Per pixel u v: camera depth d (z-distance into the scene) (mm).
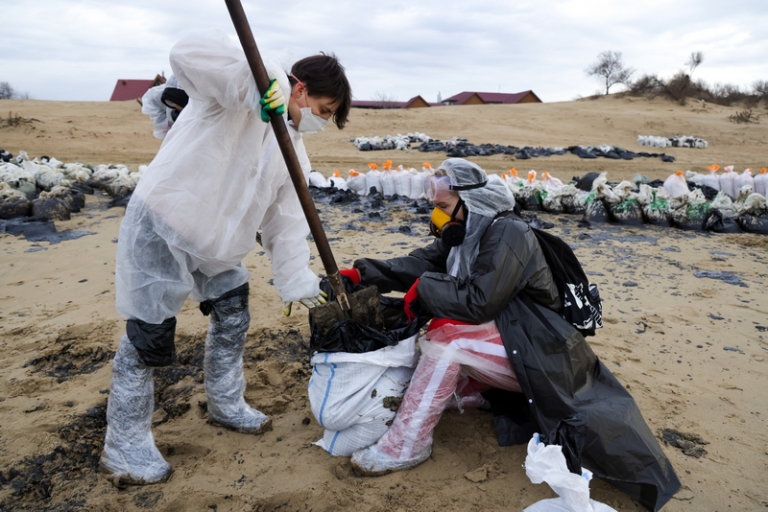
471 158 18688
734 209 8812
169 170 2381
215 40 2203
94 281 5645
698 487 2783
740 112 40438
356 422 2889
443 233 3014
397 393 2916
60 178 10336
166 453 3062
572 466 2188
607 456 2604
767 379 3881
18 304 5074
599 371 3000
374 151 19938
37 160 12969
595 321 3152
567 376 2775
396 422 2877
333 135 23656
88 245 6941
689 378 3881
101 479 2795
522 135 26859
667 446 3105
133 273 2469
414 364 3008
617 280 5969
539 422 2758
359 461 2857
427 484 2805
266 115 2270
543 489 2766
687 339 4516
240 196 2510
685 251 7191
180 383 3762
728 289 5723
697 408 3490
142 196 2428
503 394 3229
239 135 2445
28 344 4234
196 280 2863
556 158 19406
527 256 2846
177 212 2387
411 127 27203
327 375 2875
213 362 3094
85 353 4109
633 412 2742
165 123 3139
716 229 8367
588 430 2605
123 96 52125
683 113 38281
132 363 2658
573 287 3051
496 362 2867
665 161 19734
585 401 2770
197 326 4559
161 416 3383
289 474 2850
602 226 8617
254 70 2170
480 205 2953
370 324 2941
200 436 3160
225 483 2775
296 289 2764
